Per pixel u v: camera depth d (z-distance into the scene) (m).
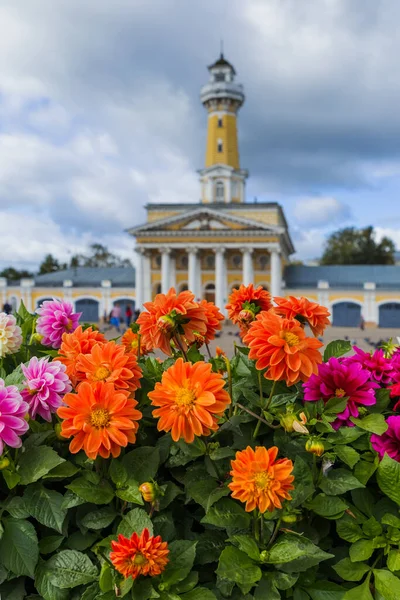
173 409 1.49
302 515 1.64
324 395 1.79
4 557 1.48
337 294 43.50
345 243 64.06
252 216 45.34
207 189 50.78
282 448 1.76
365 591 1.48
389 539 1.56
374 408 1.90
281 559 1.44
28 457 1.57
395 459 1.67
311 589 1.52
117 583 1.42
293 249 60.09
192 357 2.03
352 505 1.68
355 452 1.66
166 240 43.84
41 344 2.30
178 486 1.80
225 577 1.42
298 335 1.61
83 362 1.66
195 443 1.69
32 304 48.19
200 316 1.79
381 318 43.00
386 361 2.02
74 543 1.62
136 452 1.66
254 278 44.94
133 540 1.34
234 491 1.39
